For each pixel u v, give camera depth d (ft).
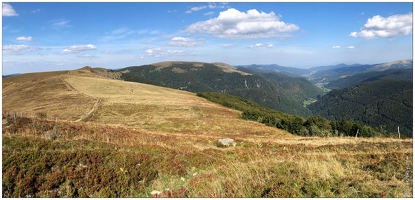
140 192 39.06
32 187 34.94
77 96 270.67
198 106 268.00
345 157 45.44
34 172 37.47
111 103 240.94
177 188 39.86
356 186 30.25
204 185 35.73
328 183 30.78
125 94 311.68
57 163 40.60
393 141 77.77
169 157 52.85
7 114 64.80
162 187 41.06
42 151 42.57
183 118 204.13
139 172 43.62
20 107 230.07
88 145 52.01
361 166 39.19
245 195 30.12
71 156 43.01
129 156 47.93
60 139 53.52
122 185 39.06
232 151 64.18
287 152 62.59
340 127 205.46
